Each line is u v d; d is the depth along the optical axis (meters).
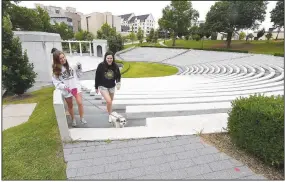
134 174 2.78
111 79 4.27
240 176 2.69
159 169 2.87
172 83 10.93
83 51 43.72
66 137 3.55
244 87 8.95
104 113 5.16
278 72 14.90
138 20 93.94
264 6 36.91
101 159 3.12
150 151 3.30
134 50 43.94
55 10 65.12
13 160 3.10
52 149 3.42
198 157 3.12
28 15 30.12
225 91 7.92
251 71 16.86
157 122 4.27
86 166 2.97
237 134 3.27
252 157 3.07
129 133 3.84
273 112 2.63
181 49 39.53
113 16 73.06
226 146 3.39
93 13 68.88
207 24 40.09
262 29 48.75
